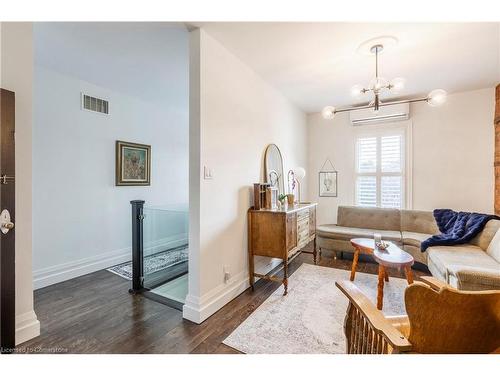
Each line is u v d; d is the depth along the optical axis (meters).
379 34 2.23
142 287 2.81
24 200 1.84
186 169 4.89
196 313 2.09
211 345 1.79
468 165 3.75
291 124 4.17
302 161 4.70
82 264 3.31
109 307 2.38
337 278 3.05
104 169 3.58
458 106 3.79
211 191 2.27
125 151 3.82
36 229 2.88
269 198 2.96
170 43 2.39
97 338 1.88
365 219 4.10
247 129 2.86
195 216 2.14
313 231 3.70
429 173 4.01
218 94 2.35
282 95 3.79
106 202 3.61
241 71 2.73
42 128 2.93
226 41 2.33
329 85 3.46
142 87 3.57
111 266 3.64
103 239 3.57
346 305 2.37
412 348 0.98
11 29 1.77
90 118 3.40
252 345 1.79
